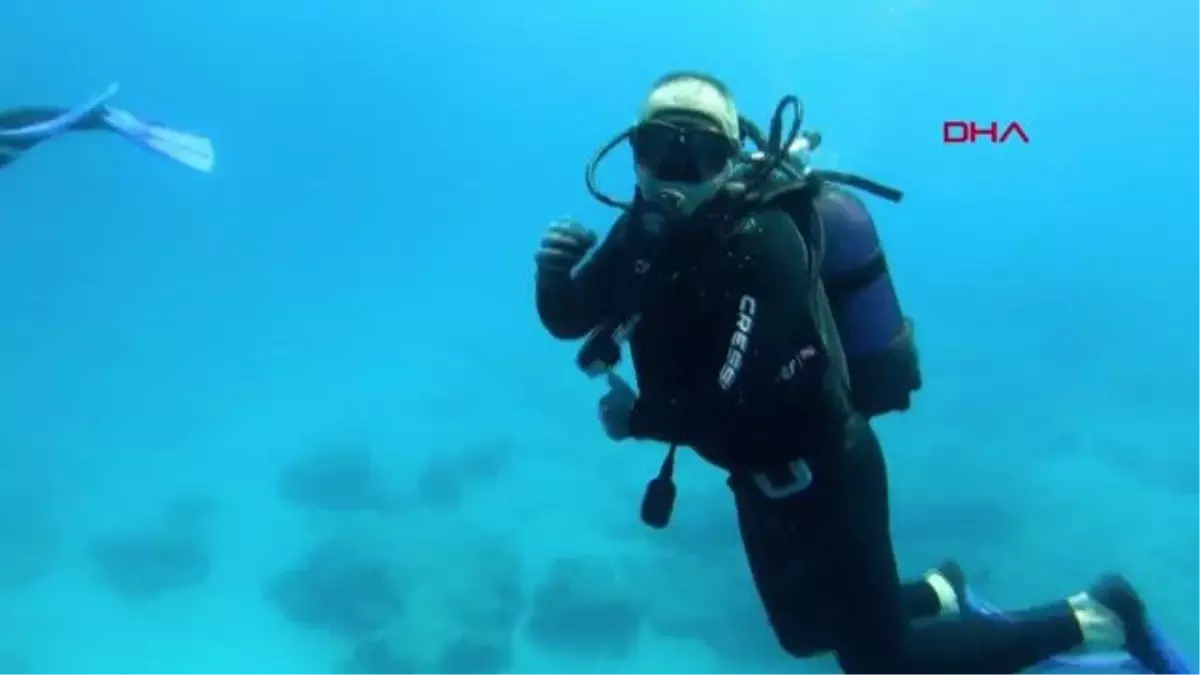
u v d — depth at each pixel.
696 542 10.23
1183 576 8.77
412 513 11.54
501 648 8.89
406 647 8.99
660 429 2.58
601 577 9.52
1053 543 9.43
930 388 13.20
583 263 2.56
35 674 9.35
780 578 3.00
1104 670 4.05
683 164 2.33
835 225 2.91
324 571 10.20
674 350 2.46
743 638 8.84
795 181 2.48
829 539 2.85
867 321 3.01
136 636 9.93
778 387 2.46
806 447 2.67
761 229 2.36
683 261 2.34
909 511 10.03
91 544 11.77
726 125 2.38
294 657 9.51
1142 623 3.33
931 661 3.04
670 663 8.70
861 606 2.91
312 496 12.20
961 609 3.88
